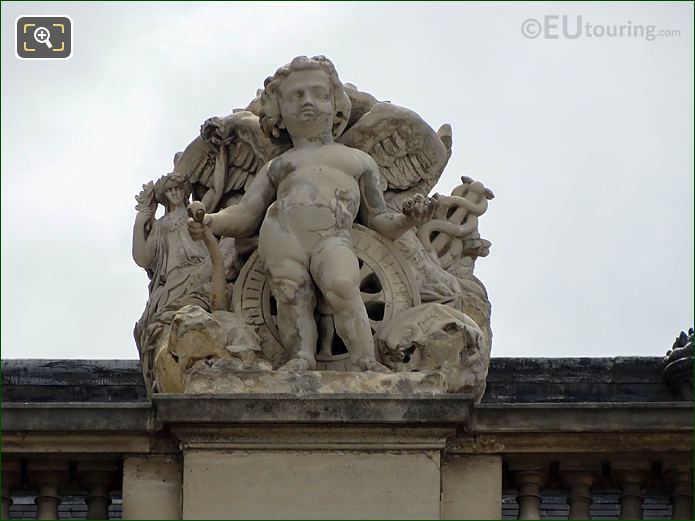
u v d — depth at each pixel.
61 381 28.02
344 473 23.47
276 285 24.42
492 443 23.84
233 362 23.88
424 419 23.48
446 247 25.62
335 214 24.59
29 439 23.77
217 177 25.70
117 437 23.80
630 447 23.84
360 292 24.70
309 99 24.94
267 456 23.52
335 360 24.39
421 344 24.22
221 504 23.36
